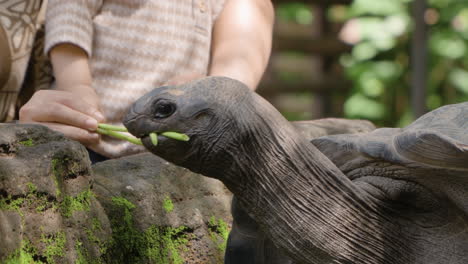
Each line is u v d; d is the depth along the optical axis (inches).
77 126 84.2
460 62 288.2
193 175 92.4
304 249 71.6
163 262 82.7
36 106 85.4
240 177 69.3
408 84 282.4
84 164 74.0
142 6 104.0
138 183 84.5
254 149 68.5
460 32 277.7
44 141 71.8
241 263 81.3
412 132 71.4
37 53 106.3
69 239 70.0
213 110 66.4
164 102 66.0
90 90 95.5
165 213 84.7
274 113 70.0
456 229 73.9
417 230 74.9
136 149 101.3
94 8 102.0
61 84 95.5
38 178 67.5
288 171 70.0
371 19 281.0
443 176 71.8
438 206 74.2
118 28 103.1
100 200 78.7
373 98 286.7
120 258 77.5
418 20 241.9
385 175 75.2
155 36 103.3
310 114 320.5
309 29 335.6
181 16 105.6
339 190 72.2
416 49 244.1
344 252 72.2
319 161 71.9
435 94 286.8
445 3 280.5
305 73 321.4
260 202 70.3
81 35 96.7
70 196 71.6
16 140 68.6
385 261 74.0
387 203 74.5
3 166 65.0
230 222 94.1
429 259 74.0
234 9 114.9
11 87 99.5
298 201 70.6
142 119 66.1
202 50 107.3
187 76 94.4
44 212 67.8
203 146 67.1
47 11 99.7
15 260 62.9
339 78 294.2
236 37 111.4
